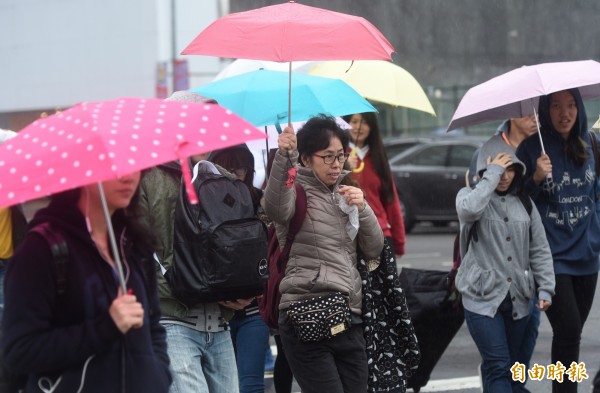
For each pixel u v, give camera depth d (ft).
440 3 257.75
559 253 56.18
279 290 46.14
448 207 172.04
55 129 27.30
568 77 54.60
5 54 236.43
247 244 42.88
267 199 44.78
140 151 26.20
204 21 200.23
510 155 54.85
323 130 45.37
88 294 29.14
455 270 58.59
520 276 54.60
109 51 212.84
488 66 262.06
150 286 31.94
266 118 54.70
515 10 261.44
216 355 44.86
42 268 28.58
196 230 42.47
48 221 29.22
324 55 43.62
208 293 42.45
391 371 47.88
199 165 45.93
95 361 29.55
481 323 54.49
